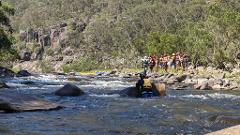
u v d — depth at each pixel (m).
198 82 33.66
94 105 19.33
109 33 182.62
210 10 71.12
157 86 25.75
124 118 14.89
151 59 58.03
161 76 47.81
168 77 43.91
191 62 77.94
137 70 79.50
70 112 16.41
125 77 55.94
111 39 180.38
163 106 19.05
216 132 9.19
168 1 199.62
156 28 163.38
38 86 33.03
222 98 24.31
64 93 24.19
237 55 64.12
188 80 40.69
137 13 188.00
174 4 193.38
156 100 22.39
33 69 188.62
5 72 56.19
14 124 13.00
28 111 16.20
